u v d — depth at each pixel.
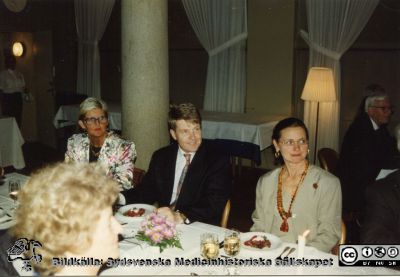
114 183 1.04
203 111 6.65
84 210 0.93
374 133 3.61
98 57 8.02
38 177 1.00
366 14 5.41
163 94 4.20
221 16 6.52
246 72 6.54
